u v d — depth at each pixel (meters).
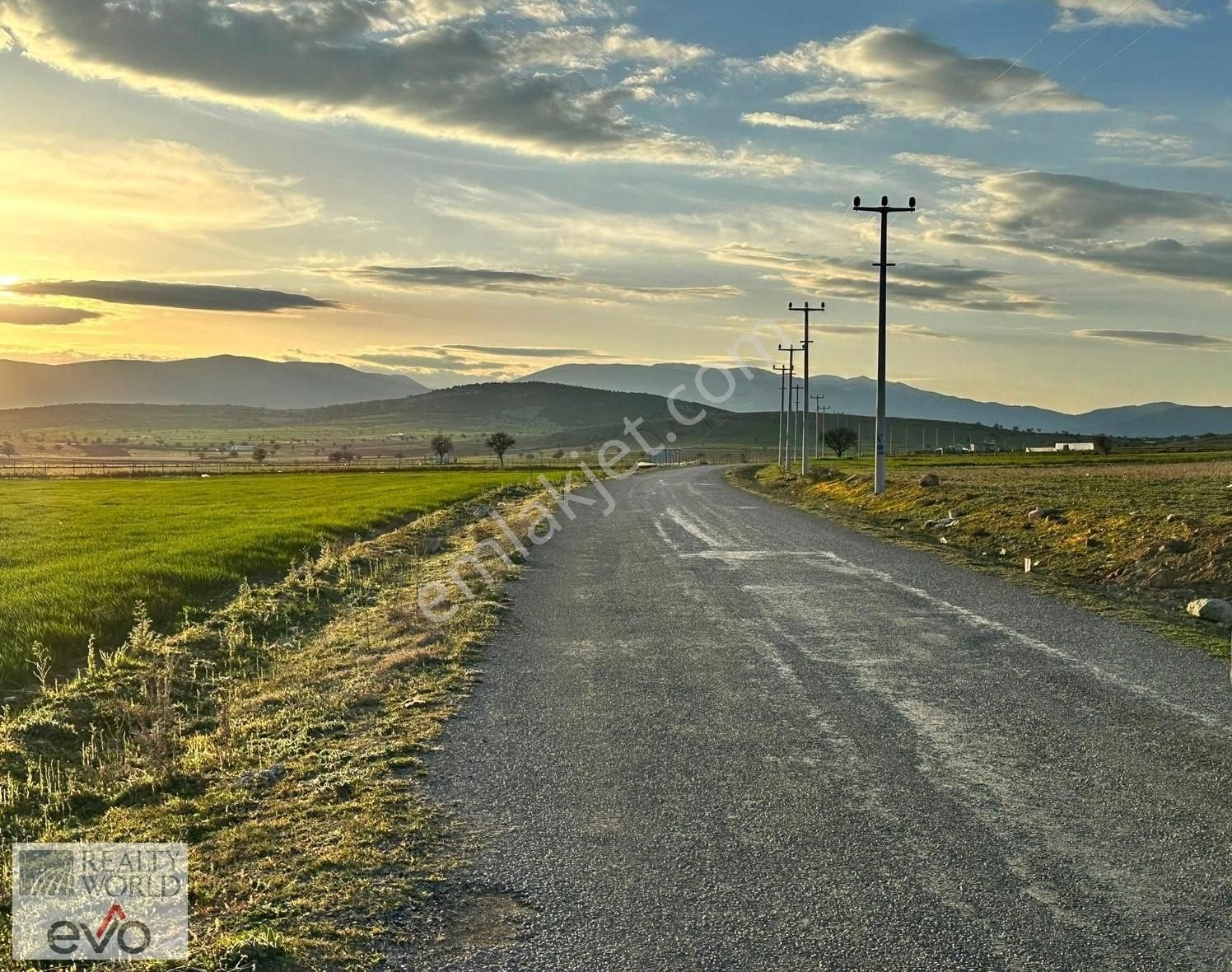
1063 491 28.27
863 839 5.44
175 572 17.38
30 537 25.20
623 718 7.94
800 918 4.53
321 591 16.17
